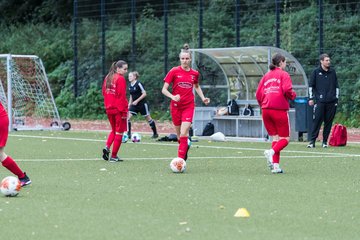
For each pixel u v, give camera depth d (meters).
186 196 29.16
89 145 54.16
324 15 85.56
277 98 36.53
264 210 26.03
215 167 39.19
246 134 60.72
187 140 38.44
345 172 36.88
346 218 24.59
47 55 106.00
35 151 49.12
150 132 72.69
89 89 93.75
